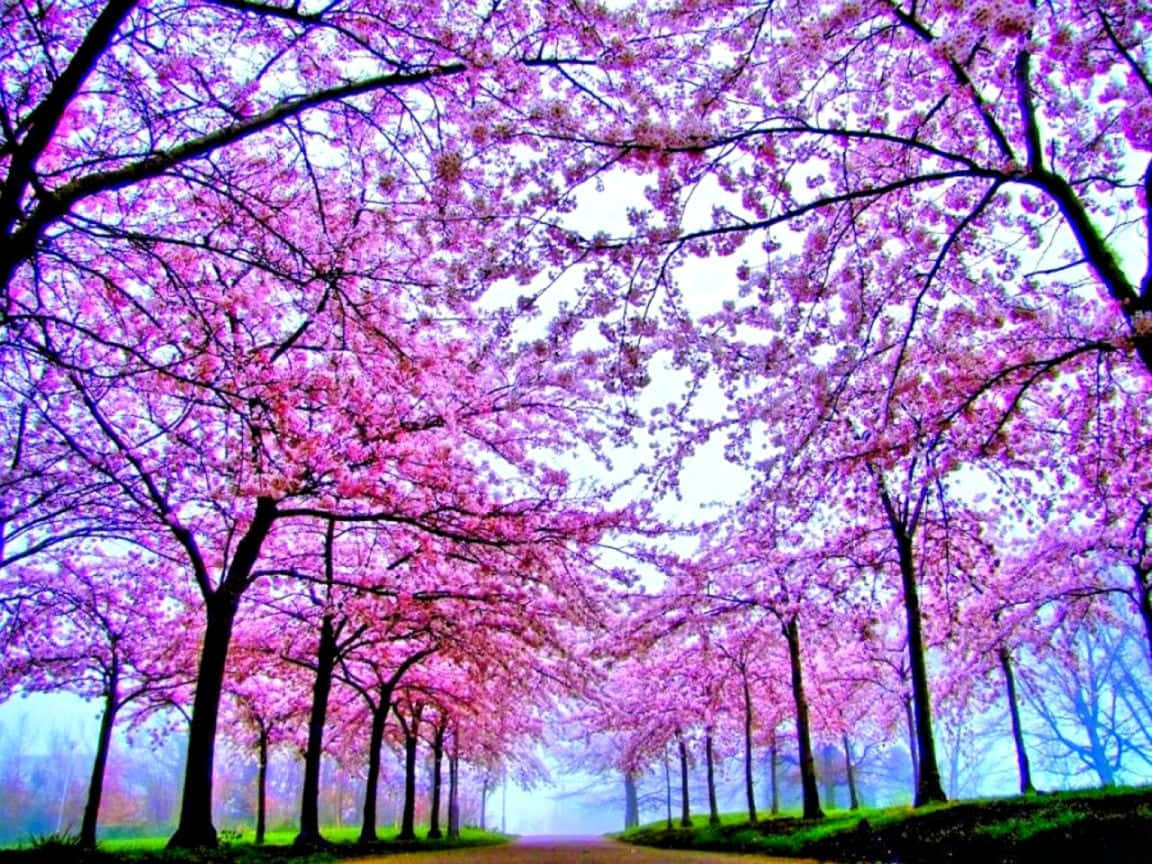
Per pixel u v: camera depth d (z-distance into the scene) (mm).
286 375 10570
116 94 7898
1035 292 9281
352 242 9344
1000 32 5441
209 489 11375
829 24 6883
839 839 11930
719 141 6680
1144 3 6371
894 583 16859
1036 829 8578
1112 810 8711
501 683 22312
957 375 9055
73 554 16641
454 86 8117
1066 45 6602
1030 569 17234
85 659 18078
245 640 17844
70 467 12617
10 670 17219
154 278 9531
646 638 19516
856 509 11750
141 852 9906
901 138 7125
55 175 6555
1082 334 9195
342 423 11844
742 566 18047
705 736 28891
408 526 14523
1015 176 7195
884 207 9047
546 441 14406
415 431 12367
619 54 7055
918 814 11477
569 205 7438
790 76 7273
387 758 41344
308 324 11672
